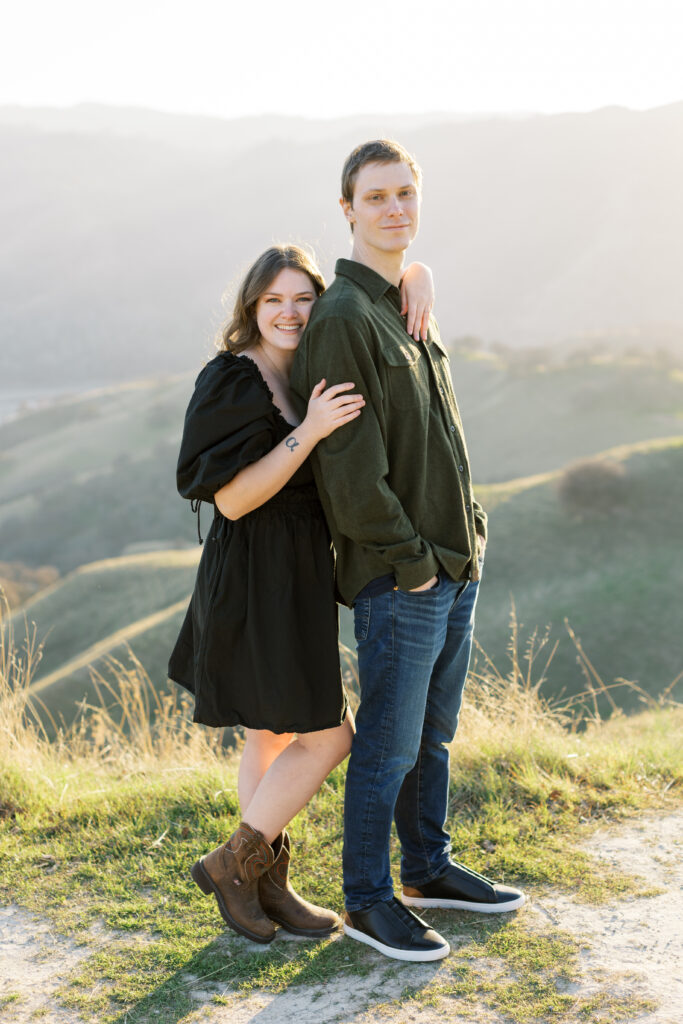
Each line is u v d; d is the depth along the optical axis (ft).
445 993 7.22
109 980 7.69
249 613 7.62
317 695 7.66
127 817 11.02
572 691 79.15
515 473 227.61
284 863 8.30
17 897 9.19
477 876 8.57
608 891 8.73
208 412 7.47
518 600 97.55
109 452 341.62
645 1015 6.82
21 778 11.79
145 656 85.10
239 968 7.74
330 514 7.66
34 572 232.12
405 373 7.39
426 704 8.43
